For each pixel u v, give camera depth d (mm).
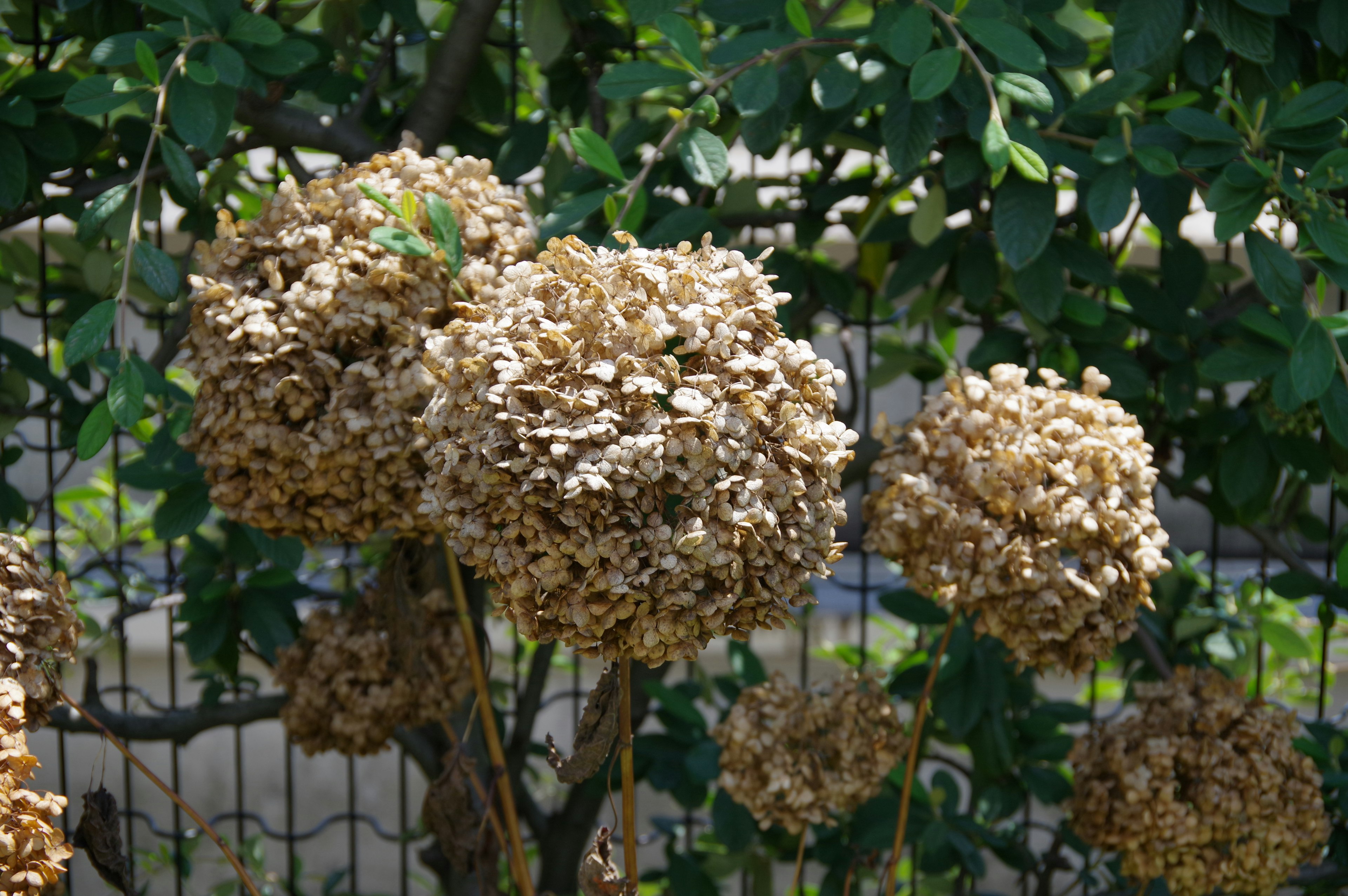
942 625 1765
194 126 1462
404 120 1714
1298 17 1568
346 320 1379
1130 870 1538
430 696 1606
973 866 1721
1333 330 1492
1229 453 1652
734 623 1313
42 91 1587
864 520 1493
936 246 1662
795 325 1750
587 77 1739
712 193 1703
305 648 1637
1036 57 1457
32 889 1321
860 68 1550
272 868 2637
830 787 1544
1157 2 1517
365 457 1381
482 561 1312
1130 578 1408
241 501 1406
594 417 1289
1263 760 1518
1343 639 2221
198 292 1398
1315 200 1494
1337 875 1681
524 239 1439
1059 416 1441
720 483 1287
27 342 2400
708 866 1867
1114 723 1660
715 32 1770
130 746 2625
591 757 1359
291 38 1536
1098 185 1525
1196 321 1645
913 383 2551
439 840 1542
